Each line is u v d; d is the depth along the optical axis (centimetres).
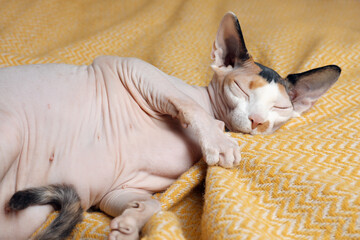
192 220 51
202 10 109
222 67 64
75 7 109
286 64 87
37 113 52
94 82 57
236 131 61
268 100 59
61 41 97
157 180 57
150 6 109
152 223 45
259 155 53
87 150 53
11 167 50
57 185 51
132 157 55
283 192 49
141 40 97
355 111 65
